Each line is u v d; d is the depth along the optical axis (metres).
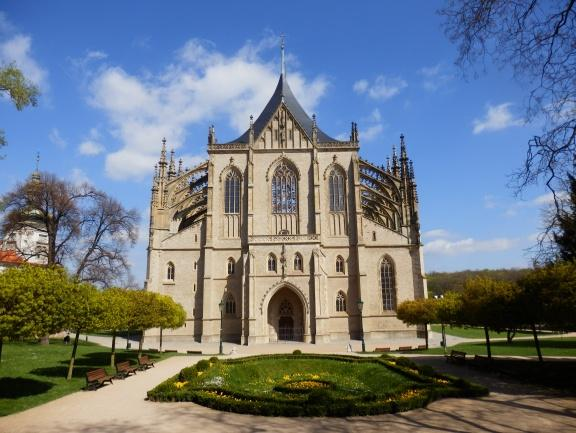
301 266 74.00
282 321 77.94
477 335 86.25
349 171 83.12
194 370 33.56
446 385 28.62
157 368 42.75
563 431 19.16
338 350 60.06
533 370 35.81
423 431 19.47
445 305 51.56
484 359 41.81
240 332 76.19
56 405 25.64
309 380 34.94
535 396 27.11
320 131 91.19
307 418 22.30
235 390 27.30
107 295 43.12
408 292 78.88
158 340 76.69
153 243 79.94
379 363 41.03
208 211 80.69
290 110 88.94
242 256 79.25
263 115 94.88
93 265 71.75
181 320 62.84
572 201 18.64
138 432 19.66
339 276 78.81
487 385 31.34
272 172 83.12
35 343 65.56
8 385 31.42
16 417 22.64
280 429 20.12
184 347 68.44
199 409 24.38
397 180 85.75
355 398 24.53
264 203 81.69
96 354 54.06
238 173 83.44
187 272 79.62
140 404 25.70
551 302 32.50
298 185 82.25
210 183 82.25
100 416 22.73
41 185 68.06
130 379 35.88
